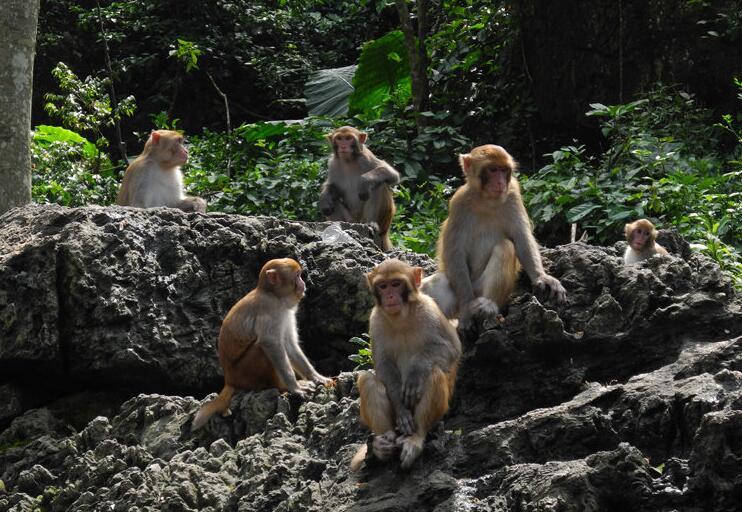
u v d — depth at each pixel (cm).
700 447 714
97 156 2309
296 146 2247
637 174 1792
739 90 1995
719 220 1552
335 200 1764
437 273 1043
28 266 1125
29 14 1681
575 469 722
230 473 888
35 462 1011
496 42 2438
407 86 2605
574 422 792
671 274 958
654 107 2000
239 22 3259
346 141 1748
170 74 3212
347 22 3381
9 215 1245
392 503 754
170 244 1188
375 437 796
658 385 809
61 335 1119
